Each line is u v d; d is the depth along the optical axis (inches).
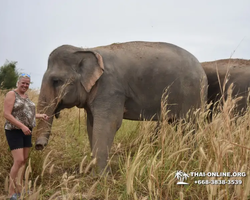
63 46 180.7
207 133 138.9
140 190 128.3
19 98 133.1
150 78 180.2
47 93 172.9
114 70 175.2
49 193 130.9
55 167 171.6
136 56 182.7
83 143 213.2
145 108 184.5
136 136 217.5
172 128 157.9
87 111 186.9
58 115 179.6
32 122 137.3
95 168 159.3
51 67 177.8
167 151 146.3
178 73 183.6
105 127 168.7
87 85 171.6
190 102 186.1
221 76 233.9
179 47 196.7
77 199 123.5
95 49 183.2
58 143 206.7
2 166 156.7
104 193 129.0
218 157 108.2
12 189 126.3
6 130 133.2
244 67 232.8
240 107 227.1
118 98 174.1
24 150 139.2
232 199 109.0
